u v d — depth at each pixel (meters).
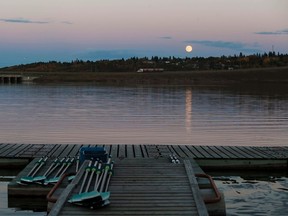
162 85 87.31
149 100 45.97
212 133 24.61
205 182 12.21
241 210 11.44
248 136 23.72
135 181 11.66
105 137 23.17
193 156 16.61
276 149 18.33
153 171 12.64
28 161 16.36
